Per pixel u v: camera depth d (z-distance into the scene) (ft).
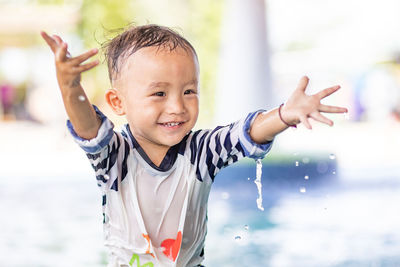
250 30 37.09
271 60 37.45
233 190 22.76
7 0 50.08
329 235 16.10
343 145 36.32
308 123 7.07
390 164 28.81
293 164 25.98
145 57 7.68
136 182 7.94
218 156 7.91
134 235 7.96
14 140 41.37
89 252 15.24
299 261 14.02
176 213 8.00
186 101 7.73
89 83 46.62
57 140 40.93
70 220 18.97
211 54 47.24
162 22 47.57
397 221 17.31
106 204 8.01
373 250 14.64
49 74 51.37
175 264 7.96
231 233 16.74
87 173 28.53
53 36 6.75
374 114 50.85
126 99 7.91
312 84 56.59
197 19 47.52
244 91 37.06
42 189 24.63
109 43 8.39
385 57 56.13
